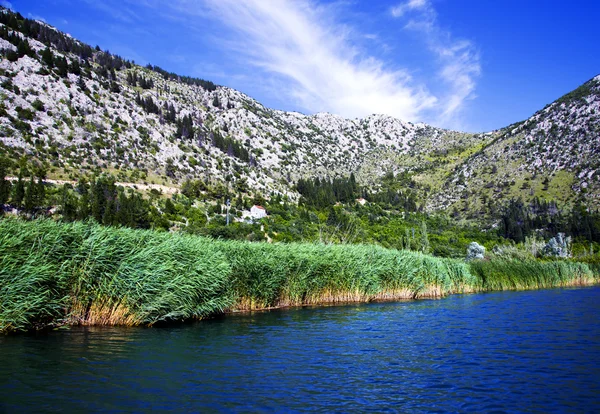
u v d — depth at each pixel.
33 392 9.14
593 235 97.31
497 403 9.34
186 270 18.38
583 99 175.50
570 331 17.45
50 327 15.41
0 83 100.12
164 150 120.56
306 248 26.09
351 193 137.00
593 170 136.38
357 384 10.42
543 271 45.50
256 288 22.66
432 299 30.61
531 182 149.50
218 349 13.61
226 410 8.58
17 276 13.51
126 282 16.34
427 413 8.72
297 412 8.59
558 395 9.85
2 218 14.70
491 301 29.22
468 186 170.88
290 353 13.34
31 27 152.75
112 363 11.52
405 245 63.19
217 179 117.69
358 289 27.72
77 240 15.88
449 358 12.99
